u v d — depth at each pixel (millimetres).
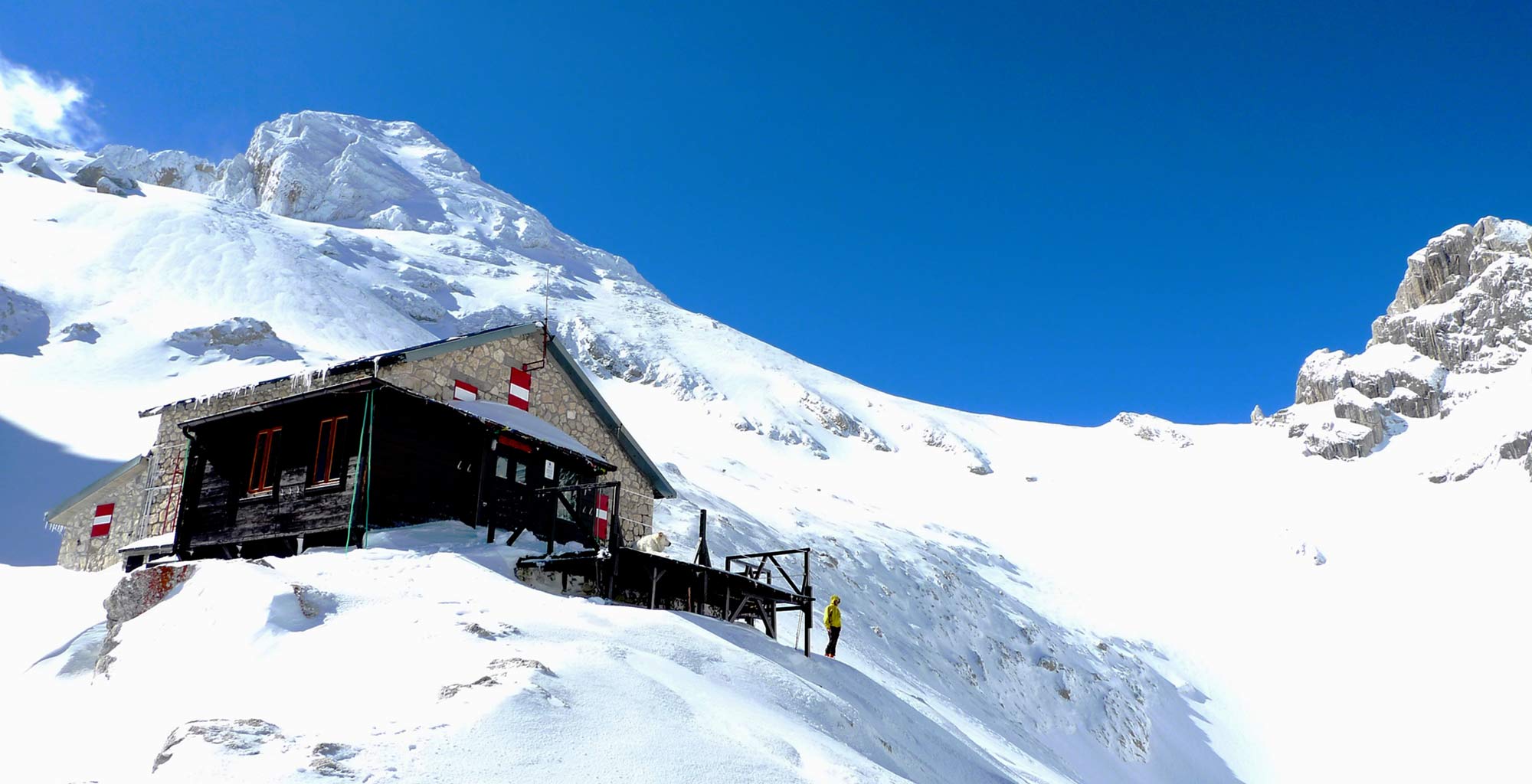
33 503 37688
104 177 122938
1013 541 98688
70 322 69062
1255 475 141125
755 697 15586
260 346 70375
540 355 27016
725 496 67000
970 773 20078
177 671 11977
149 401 55125
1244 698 64938
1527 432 126562
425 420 21797
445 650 12180
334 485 20422
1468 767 55281
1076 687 56469
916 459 138500
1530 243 190875
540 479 24953
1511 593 83812
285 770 7840
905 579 61844
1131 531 107188
